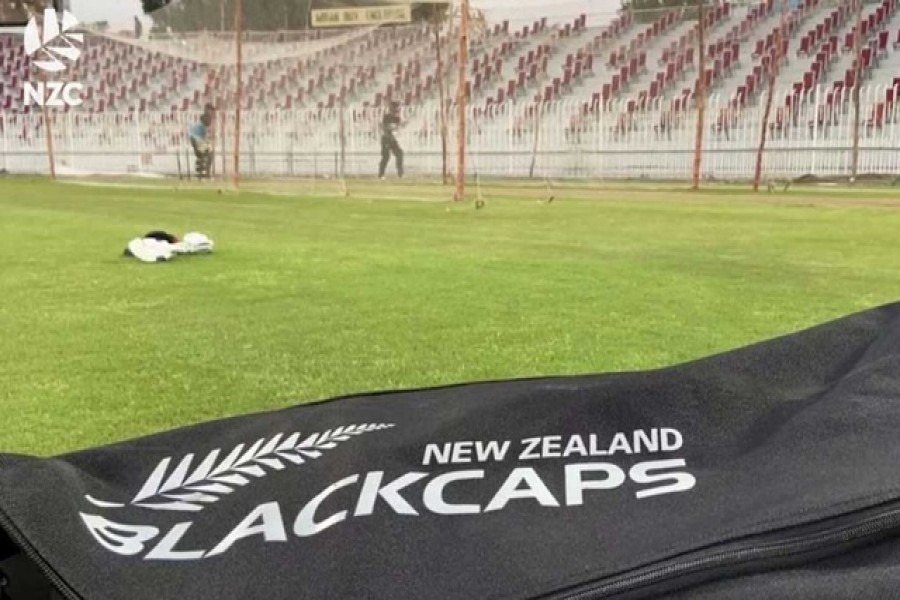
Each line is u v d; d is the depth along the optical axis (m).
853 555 0.81
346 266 4.96
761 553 0.80
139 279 4.55
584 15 16.86
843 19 14.98
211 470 1.09
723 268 4.80
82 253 5.66
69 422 2.22
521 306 3.74
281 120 15.44
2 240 6.51
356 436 1.17
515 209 8.95
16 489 1.00
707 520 0.86
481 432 1.12
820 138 12.84
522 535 0.87
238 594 0.81
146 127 16.80
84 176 16.89
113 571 0.85
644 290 4.11
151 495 1.04
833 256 5.26
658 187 12.50
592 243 6.04
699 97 12.71
